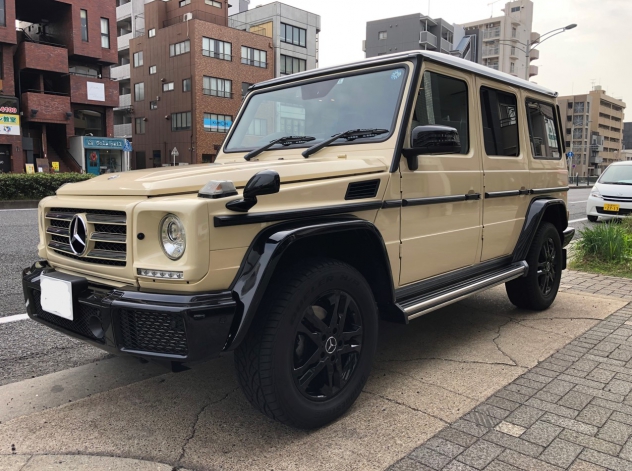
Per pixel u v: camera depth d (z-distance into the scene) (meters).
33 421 2.65
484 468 2.22
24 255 7.34
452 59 3.53
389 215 2.94
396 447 2.39
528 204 4.50
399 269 3.06
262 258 2.21
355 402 2.87
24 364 3.53
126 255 2.29
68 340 4.00
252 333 2.32
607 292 5.52
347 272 2.59
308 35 46.12
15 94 30.61
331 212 2.58
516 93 4.36
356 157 3.01
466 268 3.81
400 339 4.00
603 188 12.54
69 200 2.69
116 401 2.89
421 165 3.17
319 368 2.52
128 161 34.75
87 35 31.42
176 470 2.21
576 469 2.21
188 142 39.97
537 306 4.66
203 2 40.53
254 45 41.81
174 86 40.47
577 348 3.73
